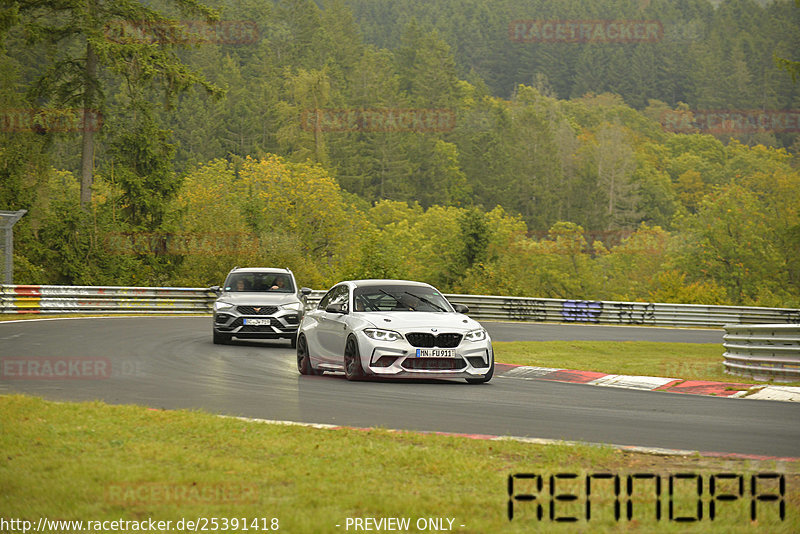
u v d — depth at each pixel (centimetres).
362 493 1499
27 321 6344
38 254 11594
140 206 13038
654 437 2197
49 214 12375
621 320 9194
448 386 3200
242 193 19162
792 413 2692
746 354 4028
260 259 12281
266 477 1614
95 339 4950
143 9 12838
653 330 8244
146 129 13000
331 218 19800
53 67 12794
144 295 8250
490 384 3341
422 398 2827
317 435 2042
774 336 3831
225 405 2603
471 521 1355
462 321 3297
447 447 1947
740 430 2336
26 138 13062
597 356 5306
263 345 5000
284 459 1767
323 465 1723
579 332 7475
